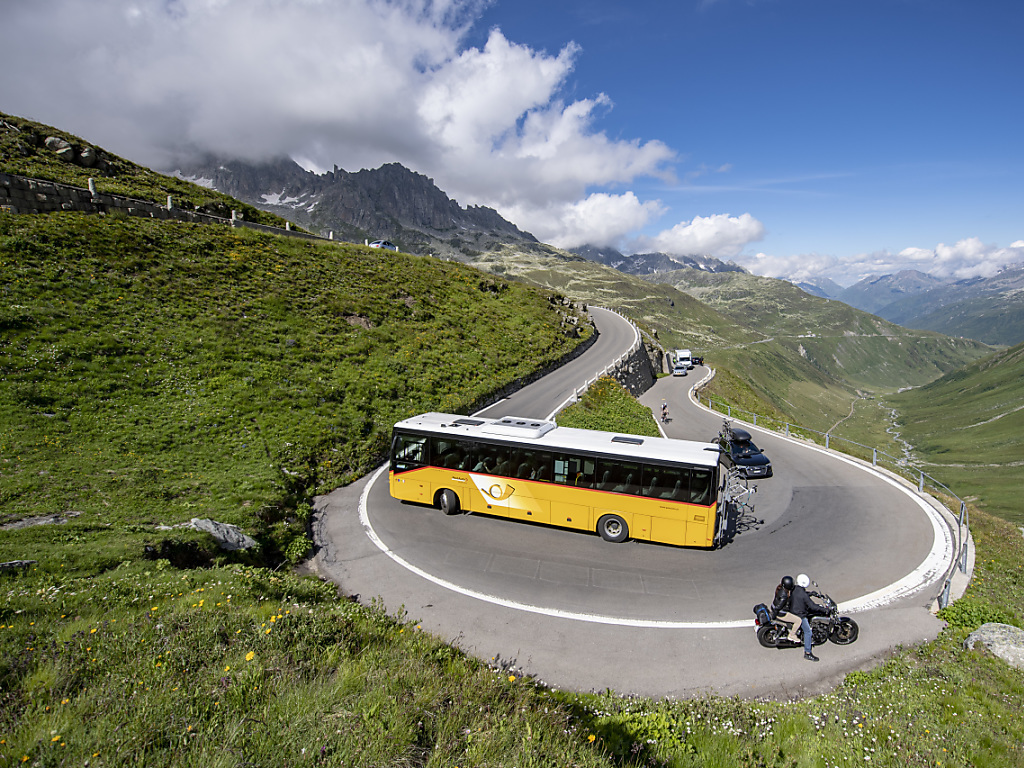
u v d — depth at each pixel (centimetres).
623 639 1420
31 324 2819
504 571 1792
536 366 5194
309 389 3164
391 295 5234
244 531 1828
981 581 1725
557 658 1332
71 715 680
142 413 2525
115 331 3052
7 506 1652
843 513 2372
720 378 8412
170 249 4178
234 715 714
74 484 1872
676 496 1911
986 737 924
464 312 5722
